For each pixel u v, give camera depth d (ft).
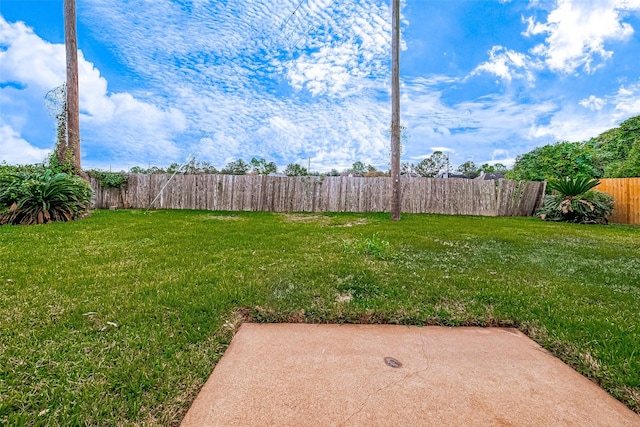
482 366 4.52
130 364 4.33
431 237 15.25
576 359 4.72
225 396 3.77
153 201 32.24
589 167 34.01
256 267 9.20
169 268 9.00
